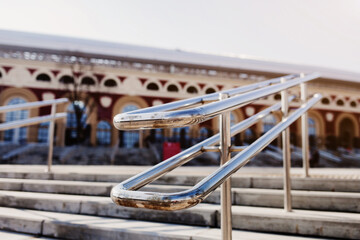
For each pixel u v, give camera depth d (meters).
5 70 15.86
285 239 1.62
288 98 2.42
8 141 15.27
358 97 20.81
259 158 13.51
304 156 2.81
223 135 1.23
